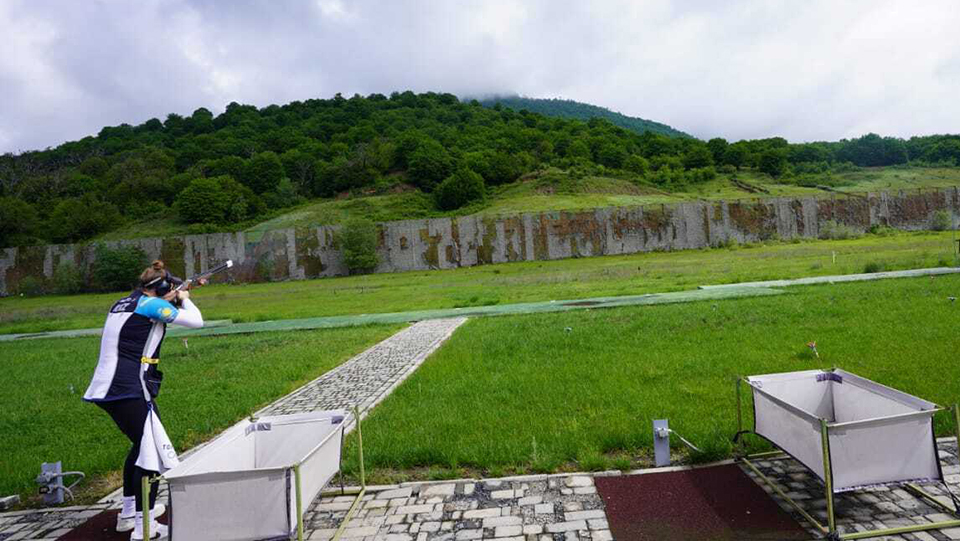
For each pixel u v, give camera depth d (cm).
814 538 400
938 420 612
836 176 11662
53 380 1355
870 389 478
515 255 7875
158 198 10912
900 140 13862
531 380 921
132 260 7338
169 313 484
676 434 564
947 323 1131
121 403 465
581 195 10406
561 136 14012
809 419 411
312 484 428
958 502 430
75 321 3169
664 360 998
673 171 11969
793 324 1275
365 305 2964
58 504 579
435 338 1551
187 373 1278
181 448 744
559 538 426
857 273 2619
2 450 779
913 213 7894
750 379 525
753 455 545
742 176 11856
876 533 396
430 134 14300
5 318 3759
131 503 483
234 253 7719
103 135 15525
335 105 17712
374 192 11294
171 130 15025
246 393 1020
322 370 1241
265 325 2275
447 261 7850
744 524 427
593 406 754
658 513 454
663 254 6931
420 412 786
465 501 502
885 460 400
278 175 11488
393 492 531
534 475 544
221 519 378
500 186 11406
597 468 554
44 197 10662
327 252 7844
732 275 2986
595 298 2381
